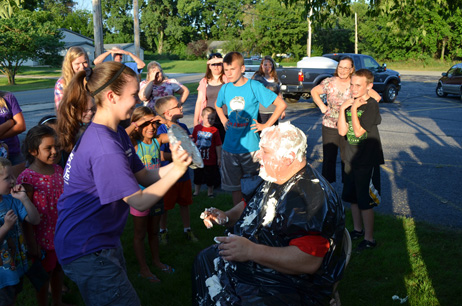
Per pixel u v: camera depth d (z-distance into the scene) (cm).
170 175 211
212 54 593
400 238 456
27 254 310
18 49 3281
